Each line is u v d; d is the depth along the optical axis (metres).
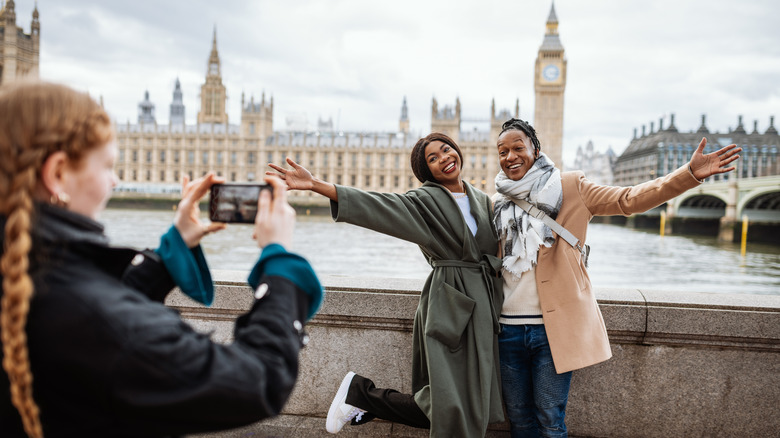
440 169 2.29
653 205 2.02
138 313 0.75
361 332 2.71
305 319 0.92
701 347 2.51
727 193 54.00
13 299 0.67
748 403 2.49
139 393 0.71
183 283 1.05
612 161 176.62
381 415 2.26
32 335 0.70
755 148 123.12
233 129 105.94
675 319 2.49
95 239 0.79
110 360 0.70
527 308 2.13
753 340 2.46
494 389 2.11
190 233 1.08
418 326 2.26
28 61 92.38
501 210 2.24
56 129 0.74
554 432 2.08
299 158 103.56
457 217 2.16
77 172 0.78
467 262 2.16
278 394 0.81
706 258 39.38
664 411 2.55
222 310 2.74
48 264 0.72
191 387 0.73
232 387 0.75
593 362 2.03
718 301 2.52
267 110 105.75
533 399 2.16
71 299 0.71
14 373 0.69
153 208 92.25
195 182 1.06
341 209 1.99
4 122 0.74
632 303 2.53
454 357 2.08
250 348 0.83
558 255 2.10
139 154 104.06
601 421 2.59
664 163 124.50
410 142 103.75
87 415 0.74
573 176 2.22
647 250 45.53
